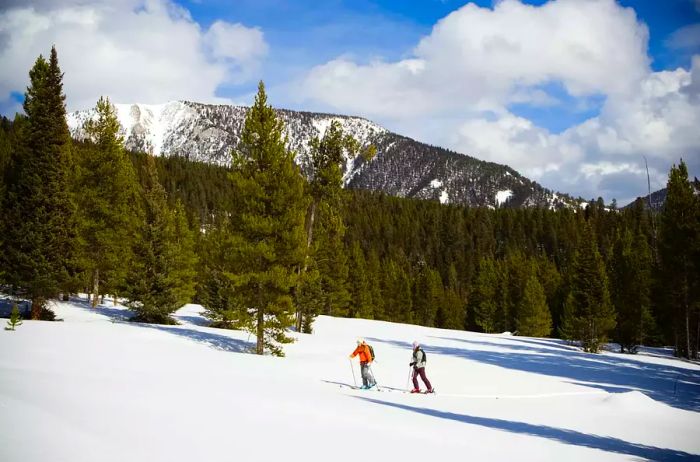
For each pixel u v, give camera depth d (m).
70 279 25.52
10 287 25.97
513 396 16.80
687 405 17.48
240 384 12.91
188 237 45.41
